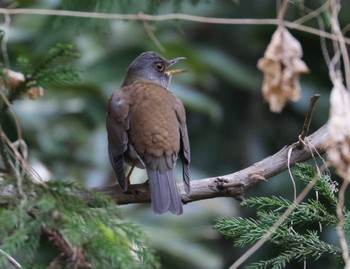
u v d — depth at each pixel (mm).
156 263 6207
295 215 8336
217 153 18828
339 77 6977
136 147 9430
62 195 6496
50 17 13828
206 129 19000
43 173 15320
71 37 14484
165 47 17047
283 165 8539
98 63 16719
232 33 19172
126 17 8133
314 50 18188
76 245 6230
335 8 7418
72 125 16938
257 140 18953
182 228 15203
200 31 19375
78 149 16766
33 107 16297
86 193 7094
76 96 16797
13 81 7180
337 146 6551
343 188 6832
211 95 19281
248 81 18297
